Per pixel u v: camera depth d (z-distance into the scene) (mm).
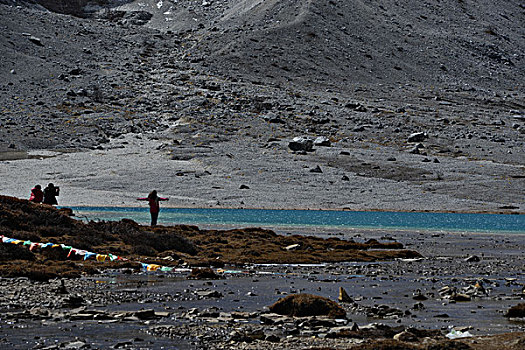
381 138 152625
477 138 156875
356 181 109438
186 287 16875
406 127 164375
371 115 177375
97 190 95312
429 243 37281
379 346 9500
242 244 30406
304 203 92500
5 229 24250
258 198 94250
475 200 98938
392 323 12195
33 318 11906
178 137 144375
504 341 9781
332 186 105500
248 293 15734
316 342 10266
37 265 19453
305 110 176500
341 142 146000
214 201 90938
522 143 154375
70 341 9992
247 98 184750
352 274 21141
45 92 174375
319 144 141125
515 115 192625
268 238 34031
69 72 196250
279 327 11617
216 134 147250
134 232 28484
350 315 13078
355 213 81438
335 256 26922
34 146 129250
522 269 23344
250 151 131750
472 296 16141
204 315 12594
